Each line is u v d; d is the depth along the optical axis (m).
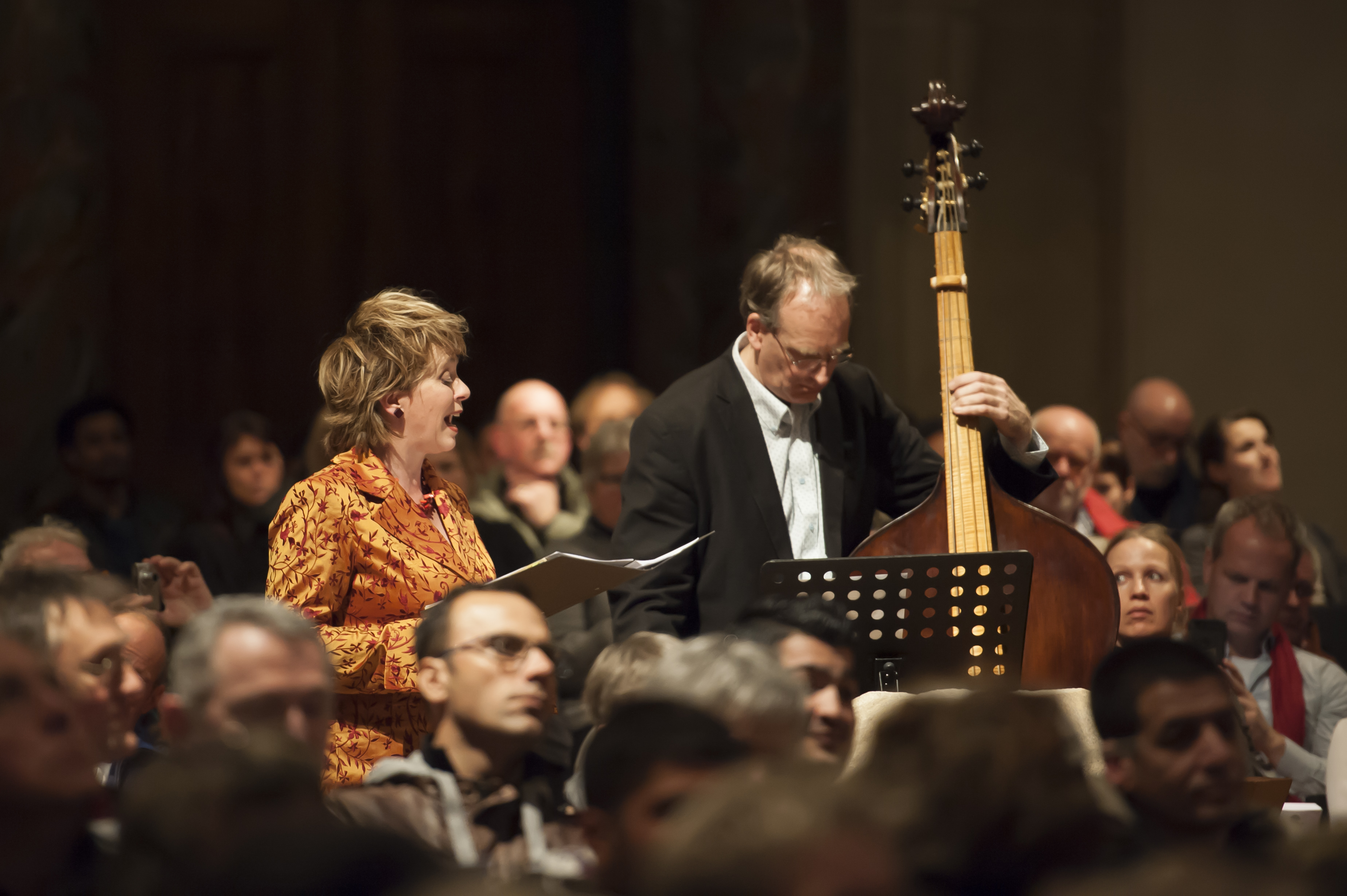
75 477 16.05
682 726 4.84
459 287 22.09
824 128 19.61
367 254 21.86
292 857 3.71
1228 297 20.77
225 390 21.42
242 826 3.89
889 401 10.23
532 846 6.66
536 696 6.83
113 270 21.03
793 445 9.62
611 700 7.24
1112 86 20.81
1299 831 6.39
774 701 5.89
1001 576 7.92
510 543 13.63
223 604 6.34
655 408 9.69
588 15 22.22
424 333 8.73
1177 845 5.88
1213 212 20.75
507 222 22.14
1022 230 20.83
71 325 18.14
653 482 9.47
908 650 8.00
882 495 10.06
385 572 8.45
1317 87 20.67
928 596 7.95
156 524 16.42
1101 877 3.55
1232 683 10.12
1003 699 4.86
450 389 8.83
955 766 4.64
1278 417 20.69
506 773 6.96
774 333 9.24
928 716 4.80
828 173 19.61
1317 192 20.67
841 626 7.35
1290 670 11.67
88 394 18.16
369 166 21.88
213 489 15.95
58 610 6.17
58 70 18.17
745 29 19.47
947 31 20.16
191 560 14.77
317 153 21.73
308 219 21.70
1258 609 11.52
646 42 19.64
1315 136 20.67
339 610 8.48
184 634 6.25
